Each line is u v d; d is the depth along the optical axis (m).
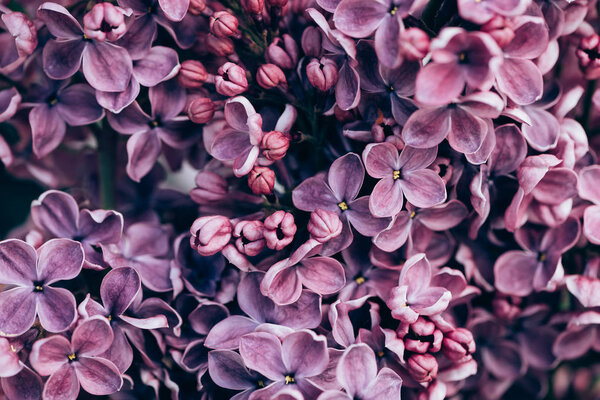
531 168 0.22
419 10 0.22
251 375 0.22
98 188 0.26
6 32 0.24
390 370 0.22
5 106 0.24
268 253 0.23
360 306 0.22
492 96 0.21
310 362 0.22
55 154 0.27
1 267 0.22
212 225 0.22
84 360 0.22
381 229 0.22
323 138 0.23
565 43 0.24
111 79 0.23
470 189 0.22
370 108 0.22
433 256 0.24
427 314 0.22
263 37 0.23
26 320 0.22
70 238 0.23
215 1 0.24
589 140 0.25
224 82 0.22
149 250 0.24
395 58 0.21
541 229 0.24
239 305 0.23
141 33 0.23
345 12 0.21
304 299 0.22
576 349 0.25
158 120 0.24
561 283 0.23
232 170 0.24
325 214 0.22
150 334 0.23
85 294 0.23
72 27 0.23
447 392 0.24
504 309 0.24
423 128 0.22
